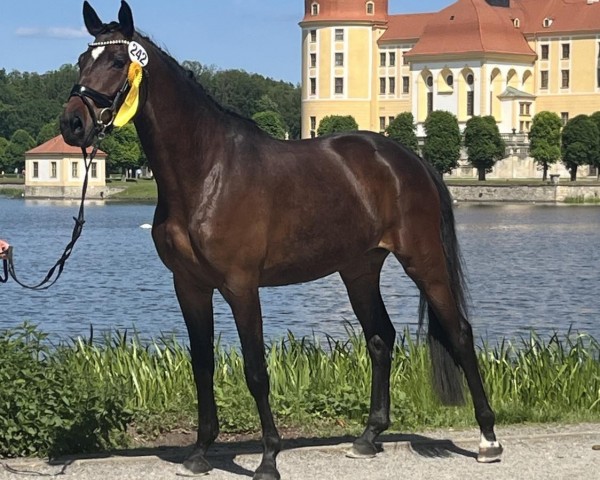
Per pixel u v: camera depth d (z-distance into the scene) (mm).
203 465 8719
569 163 112375
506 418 11117
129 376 11766
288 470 8875
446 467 9023
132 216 88000
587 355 13609
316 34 156500
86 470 8805
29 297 33219
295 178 8617
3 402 9227
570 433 10133
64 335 25141
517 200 108188
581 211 93375
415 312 29953
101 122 8016
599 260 50469
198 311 8680
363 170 9016
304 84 158000
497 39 145375
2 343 9703
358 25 155125
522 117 145125
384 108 156125
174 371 12172
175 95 8266
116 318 28875
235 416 10461
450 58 144625
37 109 166500
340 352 13383
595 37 145750
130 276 41844
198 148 8297
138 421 10398
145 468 8883
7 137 165125
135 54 8055
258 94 173125
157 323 27703
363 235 9000
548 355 13492
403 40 154500
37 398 9359
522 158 127000
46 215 89500
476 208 99188
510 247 58312
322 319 28219
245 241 8344
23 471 8766
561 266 47625
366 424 10078
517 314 30500
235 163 8375
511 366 13164
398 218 9141
